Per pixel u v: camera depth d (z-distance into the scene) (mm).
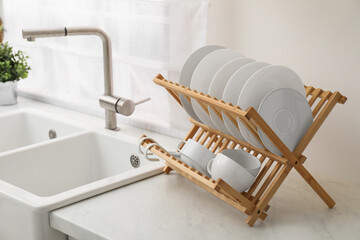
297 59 1473
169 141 1741
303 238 1123
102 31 1721
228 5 1588
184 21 1645
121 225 1151
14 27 2305
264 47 1536
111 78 1774
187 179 1422
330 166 1483
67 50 2068
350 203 1300
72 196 1254
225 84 1268
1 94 2131
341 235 1142
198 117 1409
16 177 1610
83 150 1792
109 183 1335
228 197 1227
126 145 1704
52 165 1704
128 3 1784
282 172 1181
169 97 1775
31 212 1208
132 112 1747
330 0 1369
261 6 1512
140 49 1800
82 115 2041
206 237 1109
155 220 1179
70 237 1252
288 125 1170
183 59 1684
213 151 1405
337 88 1412
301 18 1437
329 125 1460
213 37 1656
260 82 1157
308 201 1308
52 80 2195
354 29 1342
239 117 1134
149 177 1431
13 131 2049
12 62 2137
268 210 1255
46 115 1995
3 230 1330
